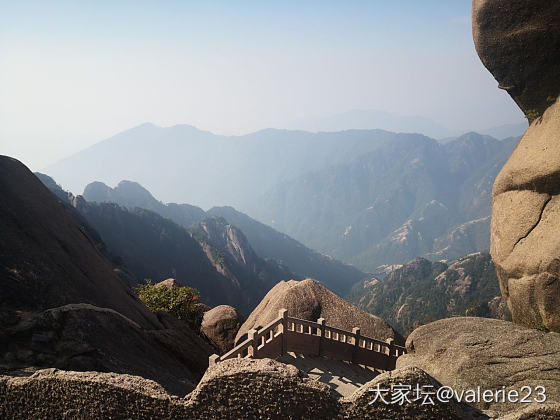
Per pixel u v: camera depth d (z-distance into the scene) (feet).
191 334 51.13
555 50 52.29
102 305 41.32
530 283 46.52
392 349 48.55
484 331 35.27
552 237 45.19
